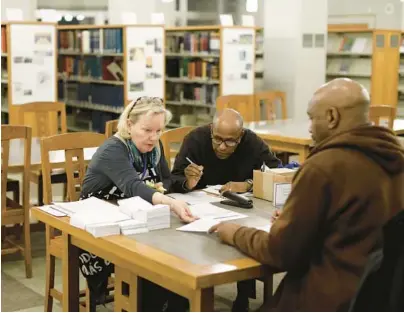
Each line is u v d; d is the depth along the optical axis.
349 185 2.09
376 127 2.20
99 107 10.27
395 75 10.69
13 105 8.36
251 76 9.40
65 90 11.14
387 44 10.48
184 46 9.80
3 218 4.13
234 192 3.15
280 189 2.95
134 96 9.13
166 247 2.30
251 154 3.48
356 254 2.10
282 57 9.46
